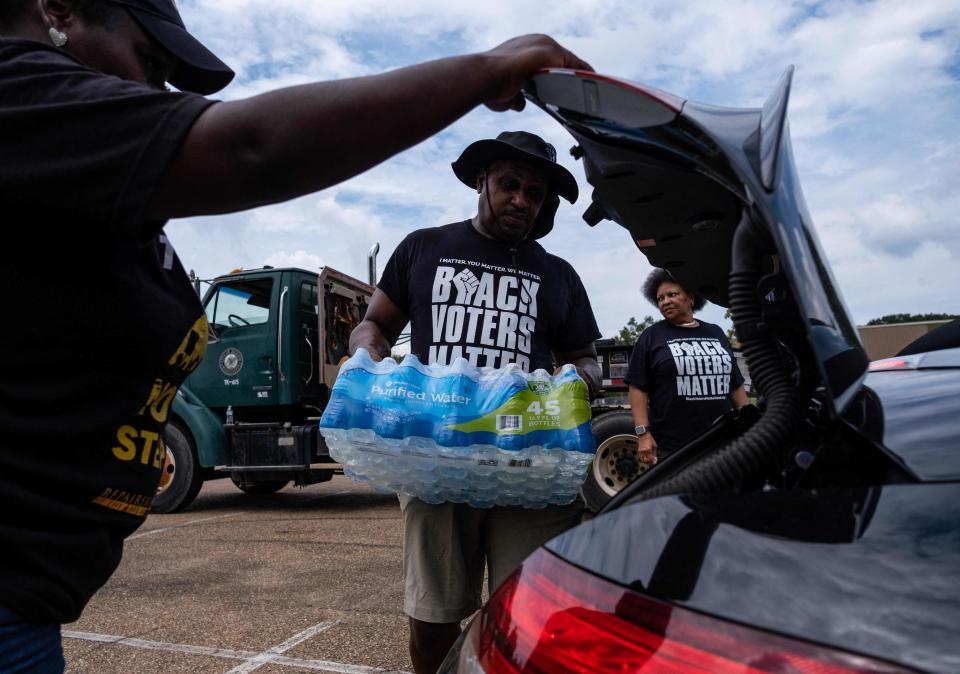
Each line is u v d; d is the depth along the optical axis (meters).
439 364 2.04
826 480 0.78
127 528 1.02
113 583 4.08
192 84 1.12
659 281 3.95
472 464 1.84
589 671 0.68
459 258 2.18
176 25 1.03
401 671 2.79
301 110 0.77
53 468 0.88
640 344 3.95
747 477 0.82
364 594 3.81
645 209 1.00
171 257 1.04
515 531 2.08
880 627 0.56
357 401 1.87
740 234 0.92
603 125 0.90
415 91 0.81
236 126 0.77
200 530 5.73
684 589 0.67
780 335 0.84
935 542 0.63
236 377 6.80
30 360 0.85
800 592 0.61
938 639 0.54
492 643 0.82
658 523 0.77
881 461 0.77
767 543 0.68
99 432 0.91
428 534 2.04
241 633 3.24
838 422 0.83
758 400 1.02
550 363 2.24
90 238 0.81
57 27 0.94
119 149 0.77
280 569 4.38
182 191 0.79
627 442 5.52
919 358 1.16
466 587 2.08
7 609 0.85
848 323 0.84
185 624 3.37
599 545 0.79
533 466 1.86
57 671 0.95
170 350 0.98
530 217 2.19
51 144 0.77
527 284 2.19
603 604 0.71
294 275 6.84
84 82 0.82
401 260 2.29
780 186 0.77
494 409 1.84
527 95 0.96
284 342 6.71
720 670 0.60
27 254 0.82
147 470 1.01
